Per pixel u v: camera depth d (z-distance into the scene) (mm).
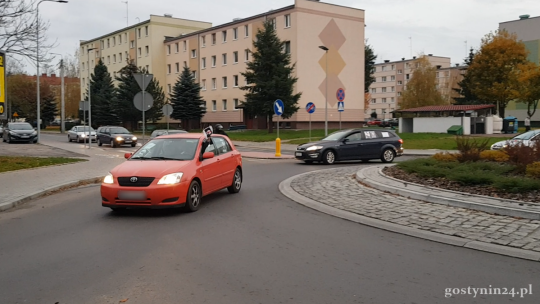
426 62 65438
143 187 8438
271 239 6906
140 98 17844
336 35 48844
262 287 4871
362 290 4789
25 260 5906
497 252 6098
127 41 74938
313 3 46938
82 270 5461
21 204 10305
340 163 20109
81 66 91375
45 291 4789
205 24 73375
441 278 5156
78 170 16234
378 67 111375
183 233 7289
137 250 6301
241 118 54719
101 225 7934
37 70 32375
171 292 4727
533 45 58344
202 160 9695
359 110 51281
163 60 69438
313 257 5973
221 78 57594
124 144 32406
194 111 53500
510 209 7832
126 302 4473
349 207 9195
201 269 5469
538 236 6574
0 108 14930
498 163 12336
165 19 69375
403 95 66938
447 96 73188
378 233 7262
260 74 39188
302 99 46500
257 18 50969
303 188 11844
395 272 5367
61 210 9477
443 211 8422
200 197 9414
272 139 36469
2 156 20219
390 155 20266
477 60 48562
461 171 10984
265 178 14633
